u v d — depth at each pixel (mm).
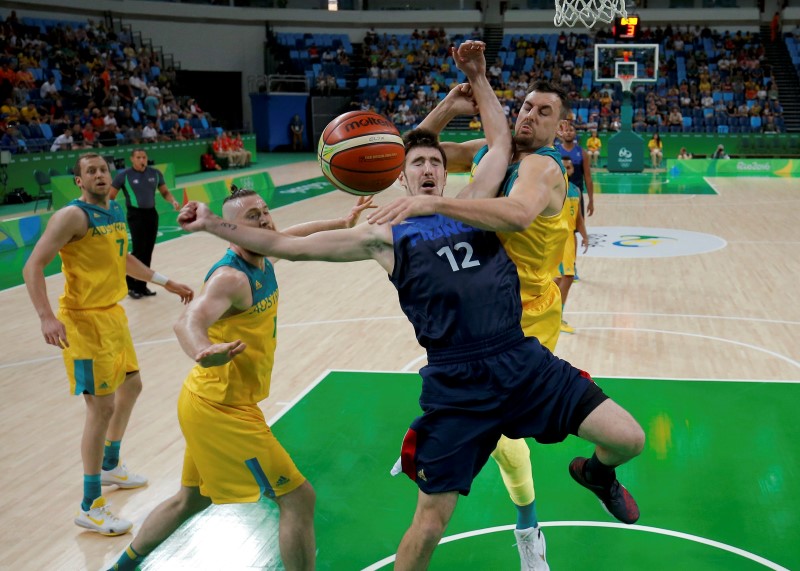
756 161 23359
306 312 8484
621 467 4656
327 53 30953
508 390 2781
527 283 3139
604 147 27688
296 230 3447
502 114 3180
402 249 2816
